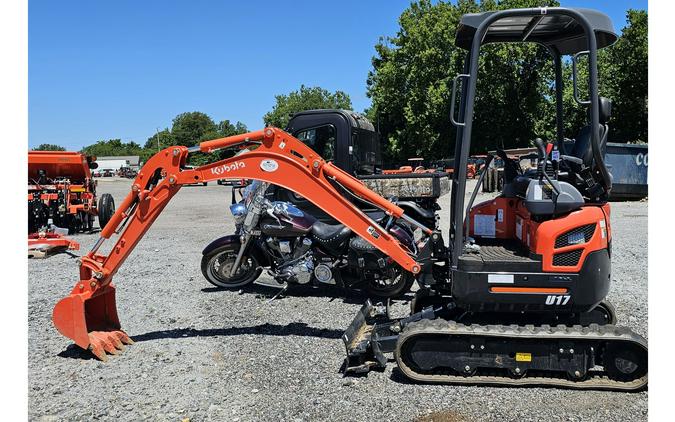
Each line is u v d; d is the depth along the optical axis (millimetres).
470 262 3846
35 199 11523
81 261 4676
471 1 34906
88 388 3982
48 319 5672
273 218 6262
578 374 3816
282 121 79625
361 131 8328
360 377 4137
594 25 3695
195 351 4711
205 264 6754
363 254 5945
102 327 4926
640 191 16562
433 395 3801
